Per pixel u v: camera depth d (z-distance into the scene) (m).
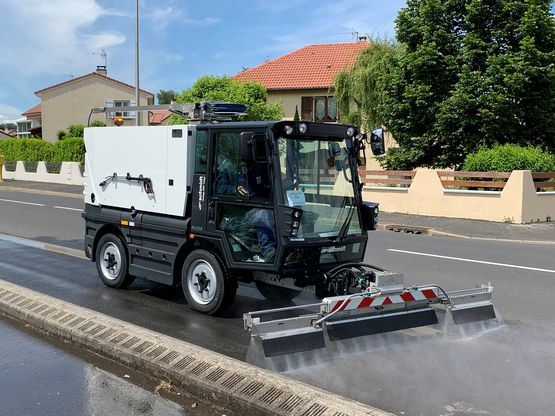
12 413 4.21
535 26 19.36
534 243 13.70
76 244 11.93
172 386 4.70
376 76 25.72
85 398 4.47
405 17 21.83
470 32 20.34
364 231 6.83
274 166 6.01
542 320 6.76
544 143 20.83
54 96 54.75
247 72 39.34
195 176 6.71
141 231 7.44
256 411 4.12
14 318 6.44
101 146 7.98
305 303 7.40
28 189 27.64
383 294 5.70
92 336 5.50
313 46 40.91
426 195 18.12
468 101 19.56
